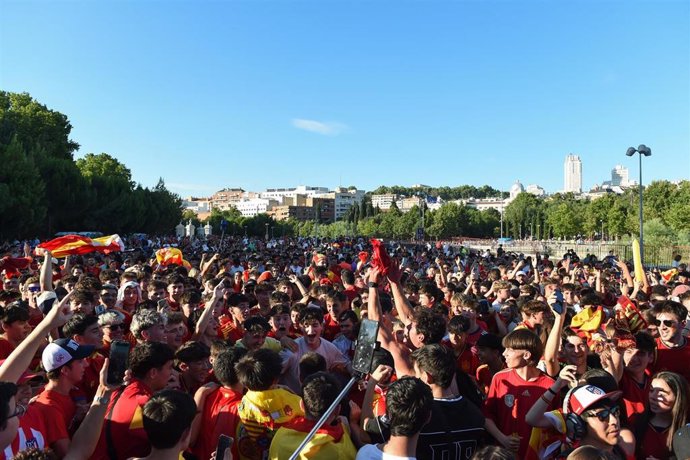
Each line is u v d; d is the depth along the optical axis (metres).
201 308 7.43
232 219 127.44
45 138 63.50
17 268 12.17
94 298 7.12
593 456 2.83
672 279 16.48
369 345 3.59
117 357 3.62
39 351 5.82
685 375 5.78
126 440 3.70
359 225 126.69
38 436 3.59
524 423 4.44
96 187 64.25
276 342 6.02
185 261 17.34
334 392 3.79
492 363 5.74
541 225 119.19
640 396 4.88
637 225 64.56
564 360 5.32
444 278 14.10
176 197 86.44
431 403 3.24
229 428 4.09
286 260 21.45
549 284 10.27
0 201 41.19
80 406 4.20
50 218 53.62
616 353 4.88
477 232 121.75
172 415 3.19
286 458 3.66
